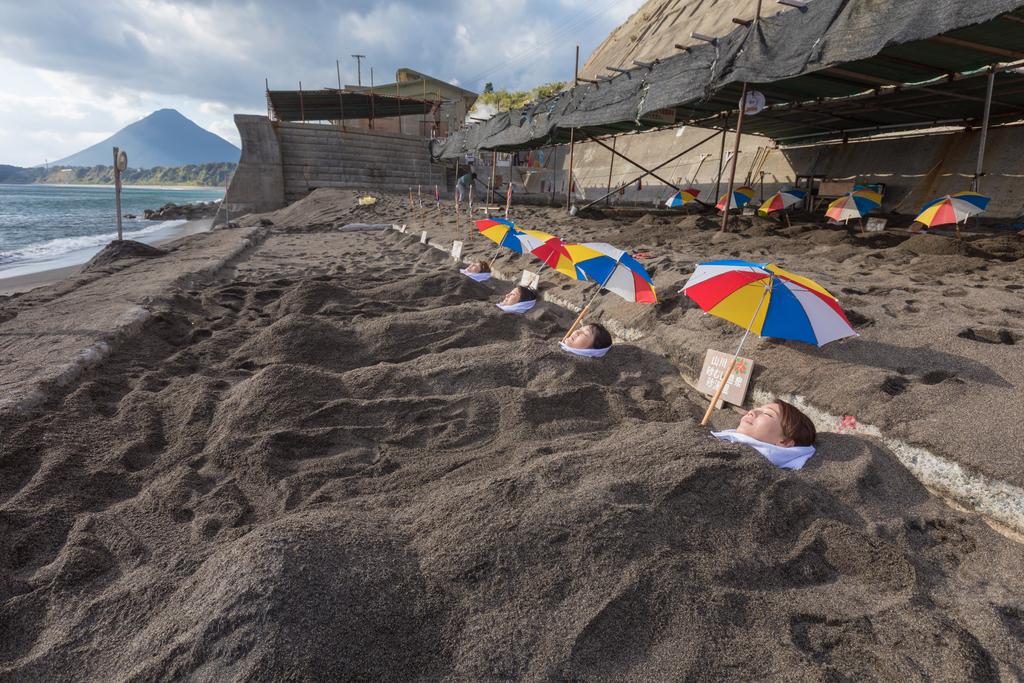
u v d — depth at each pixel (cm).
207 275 805
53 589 204
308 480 280
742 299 332
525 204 2366
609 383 424
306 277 832
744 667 170
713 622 185
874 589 204
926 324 399
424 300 645
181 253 1043
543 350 438
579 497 225
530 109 1544
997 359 332
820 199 1437
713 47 835
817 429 341
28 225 2769
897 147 1351
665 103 941
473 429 345
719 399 390
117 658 174
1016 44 673
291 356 452
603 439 315
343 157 2862
